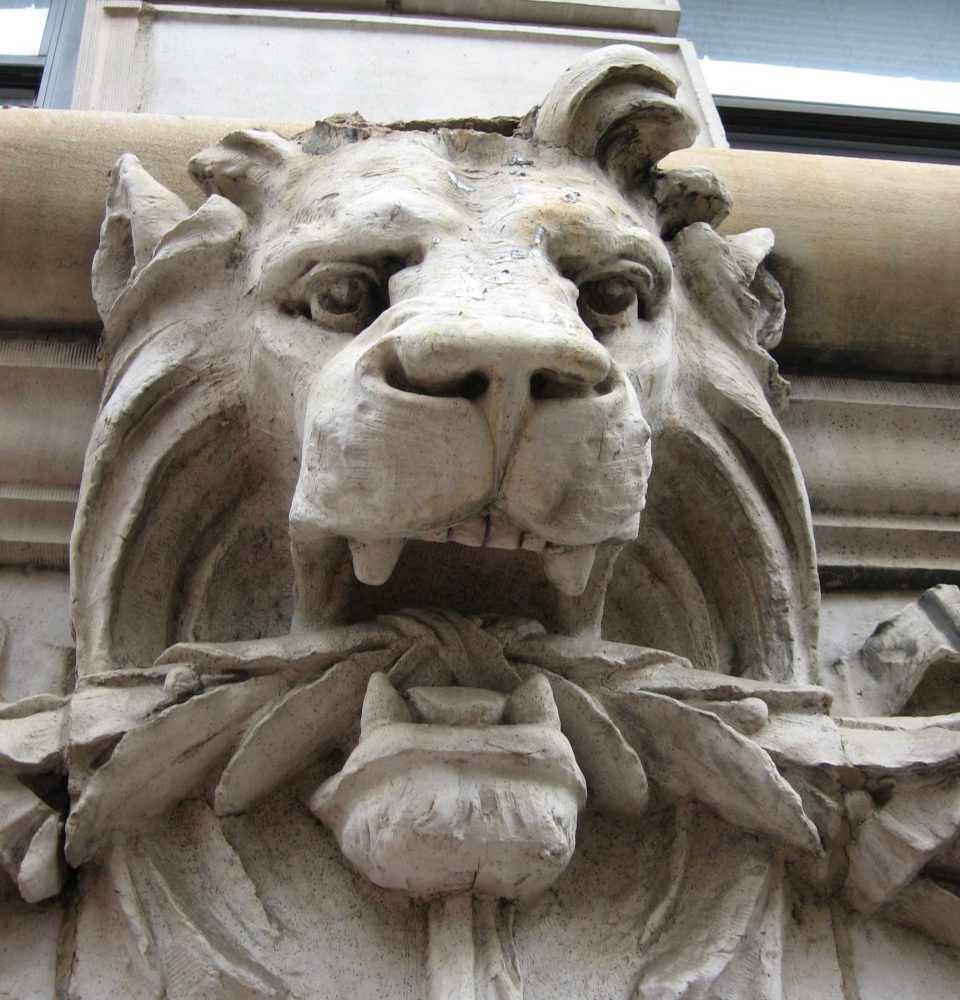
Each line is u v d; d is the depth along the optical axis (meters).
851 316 1.41
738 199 1.41
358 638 0.95
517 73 1.96
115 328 1.09
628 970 0.89
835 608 1.29
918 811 0.94
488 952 0.86
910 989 0.94
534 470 0.78
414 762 0.84
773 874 0.95
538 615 1.01
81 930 0.89
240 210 1.08
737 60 2.69
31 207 1.30
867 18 2.84
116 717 0.91
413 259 0.93
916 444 1.40
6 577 1.21
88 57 1.84
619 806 0.97
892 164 1.50
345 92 1.86
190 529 1.04
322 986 0.86
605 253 0.96
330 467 0.81
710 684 0.97
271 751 0.92
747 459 1.10
